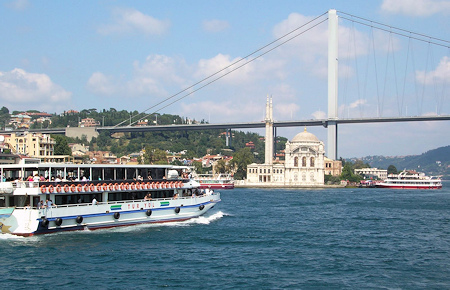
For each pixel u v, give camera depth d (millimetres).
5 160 109375
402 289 40812
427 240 63562
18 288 39719
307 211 100000
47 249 51812
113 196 64750
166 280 42250
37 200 57875
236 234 64438
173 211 70812
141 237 59344
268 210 100188
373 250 56062
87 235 59219
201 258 50188
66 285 40562
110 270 44906
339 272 45719
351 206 115875
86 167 62719
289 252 54000
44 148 178250
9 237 56812
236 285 41188
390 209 108125
